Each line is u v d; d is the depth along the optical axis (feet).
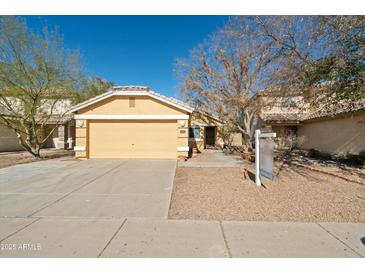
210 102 55.11
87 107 42.01
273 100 50.72
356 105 33.83
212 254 10.15
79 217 14.37
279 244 10.96
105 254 10.16
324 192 19.80
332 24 24.09
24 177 26.66
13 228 12.71
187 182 23.88
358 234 11.94
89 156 42.70
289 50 31.32
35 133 43.68
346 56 24.97
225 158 44.47
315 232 12.16
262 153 22.03
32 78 40.14
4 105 40.63
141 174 28.27
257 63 47.19
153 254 10.16
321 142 51.98
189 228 12.68
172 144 42.75
